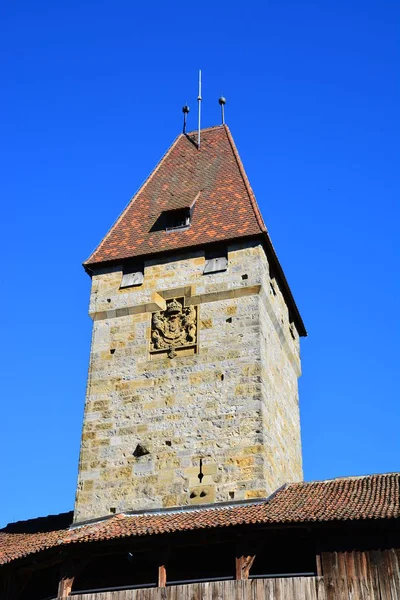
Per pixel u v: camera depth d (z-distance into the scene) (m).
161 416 32.22
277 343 35.41
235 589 25.25
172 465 31.11
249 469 30.03
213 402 31.78
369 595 24.08
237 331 32.84
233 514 27.17
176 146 41.97
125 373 33.69
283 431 33.97
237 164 39.09
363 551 24.77
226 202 36.94
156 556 26.83
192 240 35.41
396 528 24.67
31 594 29.77
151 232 36.88
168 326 33.97
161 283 35.00
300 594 24.62
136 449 31.88
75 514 31.39
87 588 28.41
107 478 31.72
